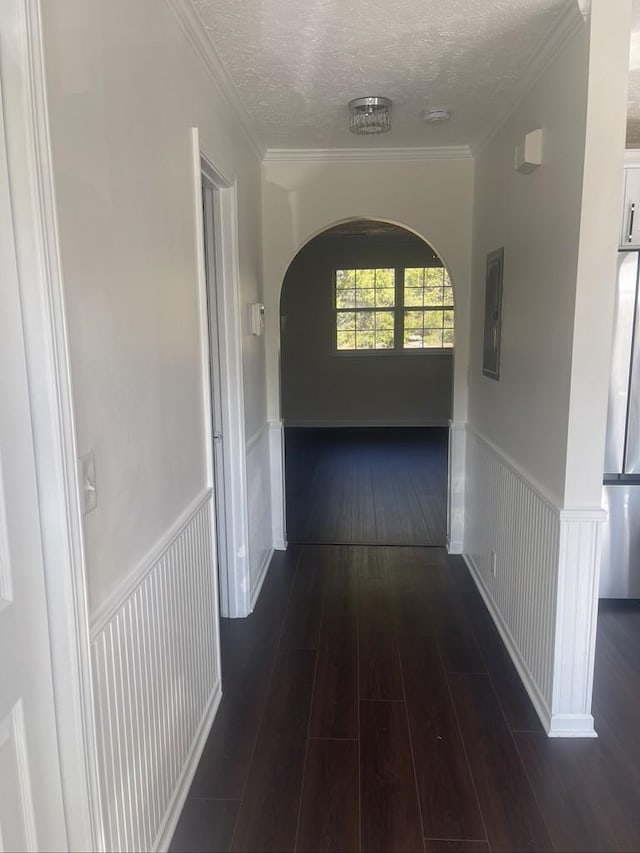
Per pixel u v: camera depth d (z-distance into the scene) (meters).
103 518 1.36
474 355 3.67
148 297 1.67
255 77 2.52
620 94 1.89
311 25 2.08
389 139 3.41
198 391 2.17
